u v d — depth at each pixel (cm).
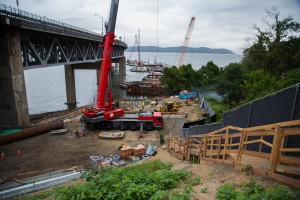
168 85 7500
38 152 2583
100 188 638
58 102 6950
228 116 1277
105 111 3462
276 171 630
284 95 820
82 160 2352
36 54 3969
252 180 634
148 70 16350
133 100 6291
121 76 11512
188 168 1020
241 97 4409
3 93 3488
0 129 3312
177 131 3378
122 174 752
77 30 5416
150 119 3375
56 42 4584
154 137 3106
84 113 3409
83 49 6169
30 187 1534
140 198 604
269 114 901
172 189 705
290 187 555
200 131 1995
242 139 806
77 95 7906
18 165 2245
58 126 3400
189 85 7675
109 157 2414
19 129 3388
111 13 3281
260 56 3953
